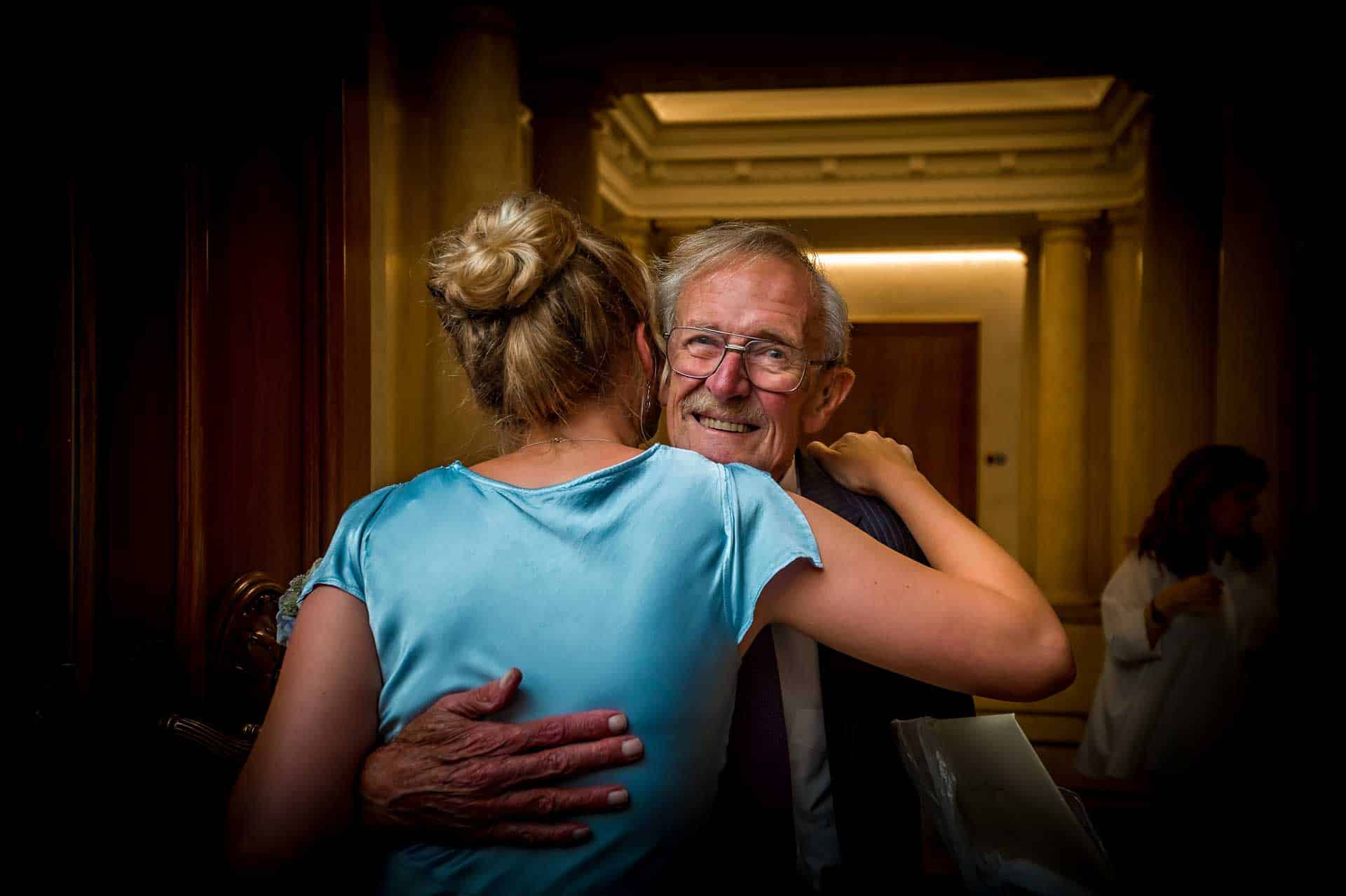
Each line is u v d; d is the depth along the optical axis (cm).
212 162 215
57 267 180
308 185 246
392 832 83
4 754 167
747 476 93
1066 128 905
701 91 612
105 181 189
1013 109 899
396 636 85
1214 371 591
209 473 212
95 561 185
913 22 506
